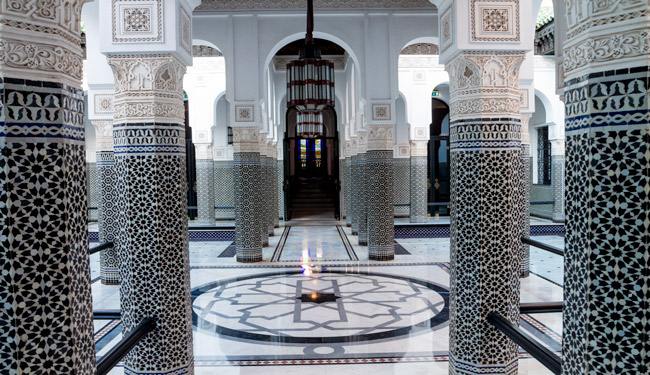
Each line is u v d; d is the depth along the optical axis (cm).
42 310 103
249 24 504
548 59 763
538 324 309
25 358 102
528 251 434
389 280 441
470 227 212
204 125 784
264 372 248
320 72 415
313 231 786
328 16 507
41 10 101
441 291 400
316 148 1321
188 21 231
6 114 98
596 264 103
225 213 911
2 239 99
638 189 98
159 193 214
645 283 98
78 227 112
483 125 208
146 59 212
